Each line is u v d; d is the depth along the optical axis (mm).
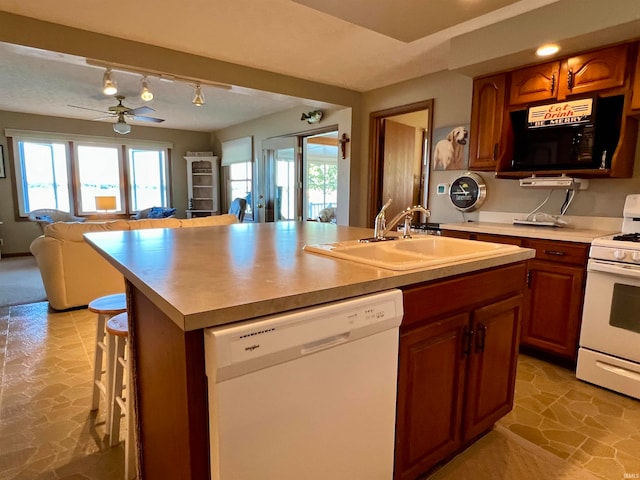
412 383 1326
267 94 3914
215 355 832
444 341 1420
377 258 1804
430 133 3910
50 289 3545
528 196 3186
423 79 3938
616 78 2348
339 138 4793
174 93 4793
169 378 1021
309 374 1001
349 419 1129
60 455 1676
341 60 3471
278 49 3201
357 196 4754
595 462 1661
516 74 2840
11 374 2400
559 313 2494
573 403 2123
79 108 5844
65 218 6688
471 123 3158
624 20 2070
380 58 3408
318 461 1068
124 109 4805
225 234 2260
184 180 8133
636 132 2549
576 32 2250
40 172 6691
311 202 9328
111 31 2842
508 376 1778
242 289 1017
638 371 2129
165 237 2107
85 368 2488
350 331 1062
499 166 2961
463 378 1531
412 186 5098
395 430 1300
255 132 6715
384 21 2318
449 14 2232
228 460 883
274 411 944
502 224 3174
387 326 1177
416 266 1301
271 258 1483
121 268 1361
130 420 1528
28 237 6633
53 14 2566
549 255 2518
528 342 2666
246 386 886
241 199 6812
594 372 2303
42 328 3188
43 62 3639
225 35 2910
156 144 7688
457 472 1594
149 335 1201
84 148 7055
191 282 1096
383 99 4375
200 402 895
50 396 2148
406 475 1379
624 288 2145
